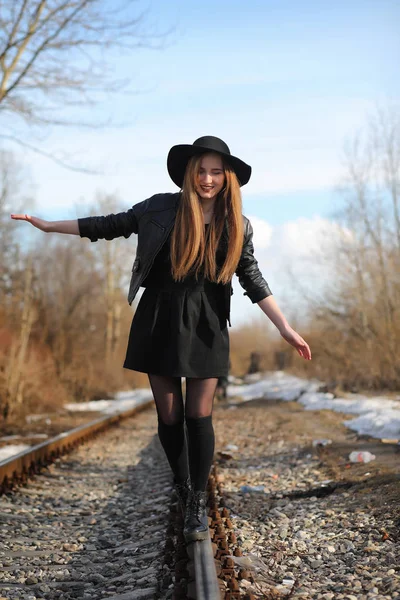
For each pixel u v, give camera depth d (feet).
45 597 12.07
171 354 12.09
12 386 49.75
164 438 12.85
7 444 35.12
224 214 12.14
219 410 61.98
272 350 154.51
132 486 24.31
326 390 58.44
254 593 11.02
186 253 11.81
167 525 16.46
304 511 17.43
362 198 59.98
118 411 60.90
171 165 12.54
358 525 15.17
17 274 79.51
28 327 55.93
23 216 12.09
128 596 11.52
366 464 22.53
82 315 107.04
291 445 30.96
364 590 11.23
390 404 41.68
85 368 85.76
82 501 21.33
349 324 64.03
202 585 10.36
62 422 50.14
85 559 14.49
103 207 140.46
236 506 18.11
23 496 21.74
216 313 12.40
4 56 38.32
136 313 12.59
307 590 11.35
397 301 55.77
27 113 39.32
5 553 14.82
